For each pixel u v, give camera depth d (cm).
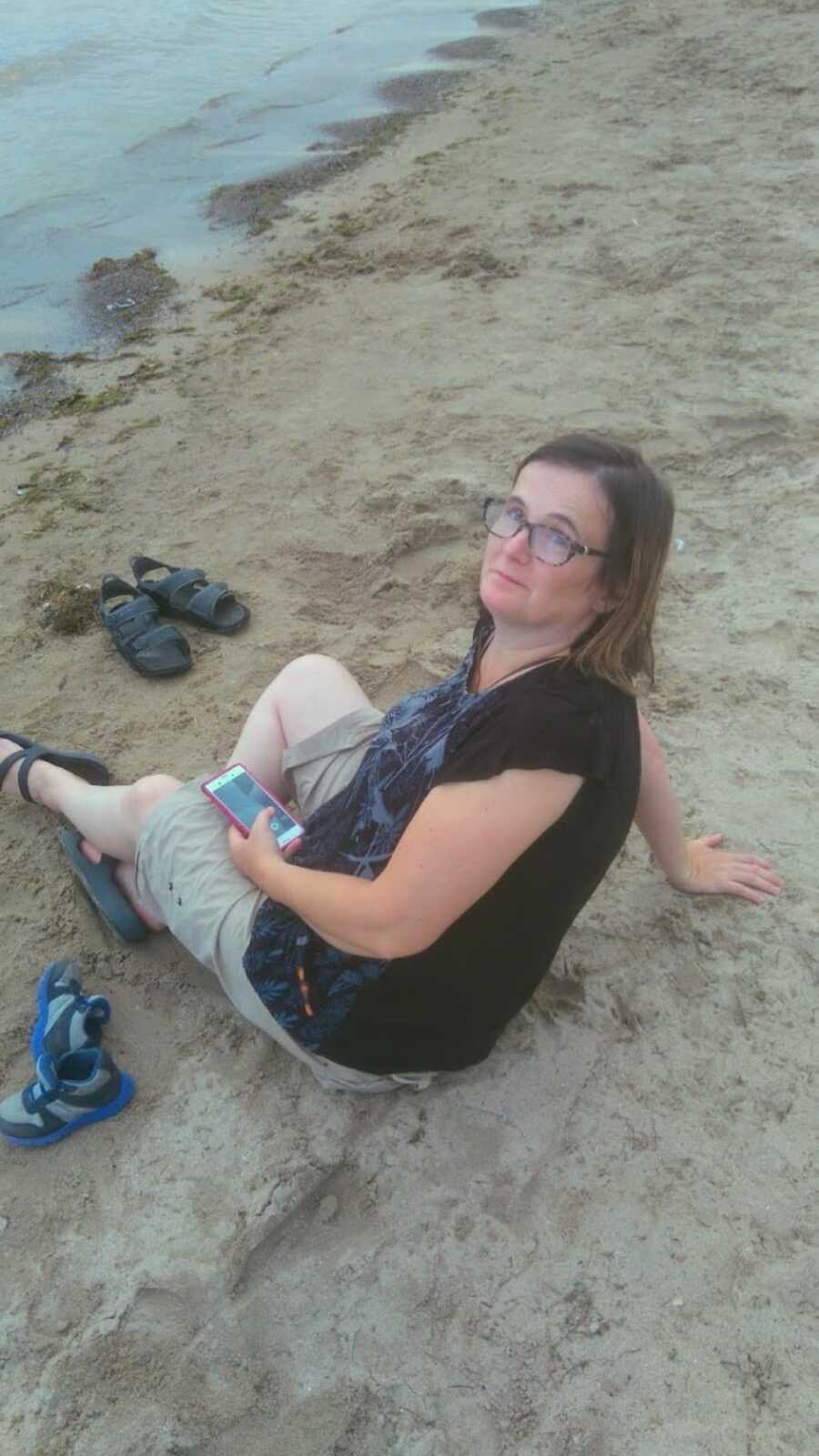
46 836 317
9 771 301
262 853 216
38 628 404
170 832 240
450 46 1186
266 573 423
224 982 233
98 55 1195
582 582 176
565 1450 189
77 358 612
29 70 1141
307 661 275
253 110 1017
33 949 284
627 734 184
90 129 981
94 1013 255
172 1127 241
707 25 1124
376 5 1402
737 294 594
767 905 278
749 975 263
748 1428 190
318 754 260
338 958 209
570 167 799
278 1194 226
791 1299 206
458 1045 223
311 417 527
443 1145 234
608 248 665
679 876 269
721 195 720
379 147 903
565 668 179
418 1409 196
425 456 484
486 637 202
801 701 341
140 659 373
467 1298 210
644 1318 205
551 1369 199
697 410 497
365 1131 237
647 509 174
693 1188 224
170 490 480
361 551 432
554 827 179
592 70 1030
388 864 192
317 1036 220
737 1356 199
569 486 174
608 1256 214
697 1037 251
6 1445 195
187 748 345
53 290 697
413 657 374
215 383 568
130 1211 227
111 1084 241
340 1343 205
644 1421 192
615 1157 229
